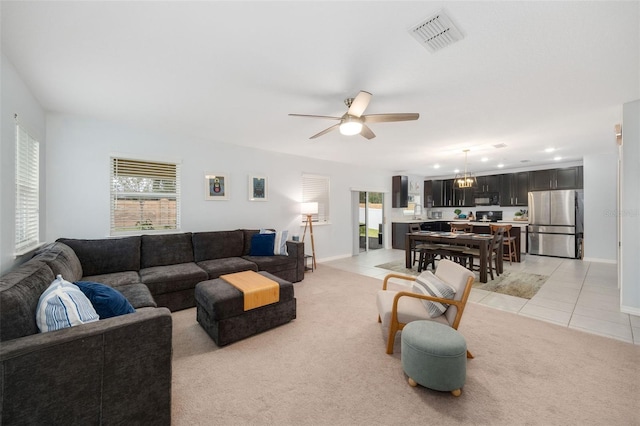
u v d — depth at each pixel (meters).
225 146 4.59
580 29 1.69
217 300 2.38
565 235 6.29
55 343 1.18
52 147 3.15
